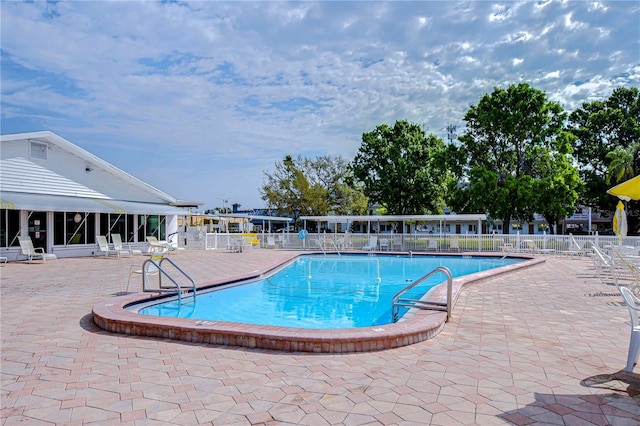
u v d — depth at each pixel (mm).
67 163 23938
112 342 6707
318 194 51750
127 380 4977
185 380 4973
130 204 26875
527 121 31422
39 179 22312
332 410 4098
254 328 6691
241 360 5750
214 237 33031
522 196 30234
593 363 5434
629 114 40000
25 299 10477
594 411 3984
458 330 7273
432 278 18266
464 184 40094
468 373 5105
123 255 25047
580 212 65125
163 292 10945
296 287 15469
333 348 6070
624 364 5383
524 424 3744
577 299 10281
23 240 19938
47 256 20578
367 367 5398
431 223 40188
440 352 6000
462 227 55812
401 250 29578
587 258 22859
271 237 32750
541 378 4898
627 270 14414
